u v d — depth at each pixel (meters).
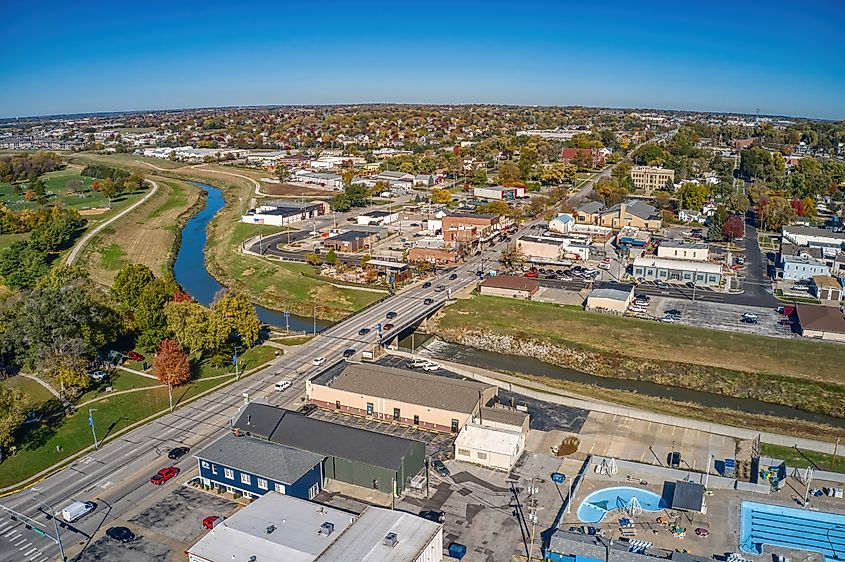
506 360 132.50
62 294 113.50
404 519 67.25
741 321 140.50
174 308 119.25
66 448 89.62
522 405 103.31
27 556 67.62
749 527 72.94
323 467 81.56
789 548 68.75
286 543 64.31
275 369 116.75
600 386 120.00
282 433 86.75
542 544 69.81
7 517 74.44
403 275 174.12
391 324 138.50
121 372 114.81
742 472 85.19
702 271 168.38
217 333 116.75
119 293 133.88
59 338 103.25
